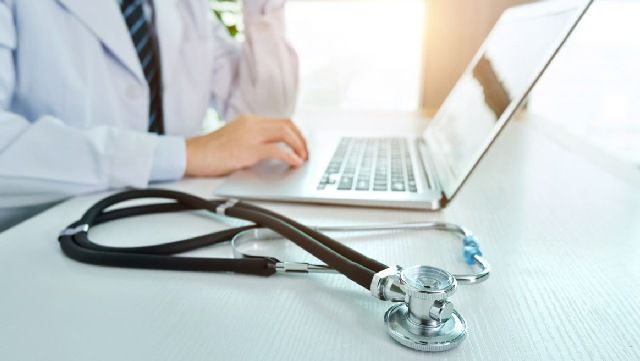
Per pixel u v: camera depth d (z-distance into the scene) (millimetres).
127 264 375
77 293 338
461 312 309
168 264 369
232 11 1438
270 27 1033
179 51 945
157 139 644
